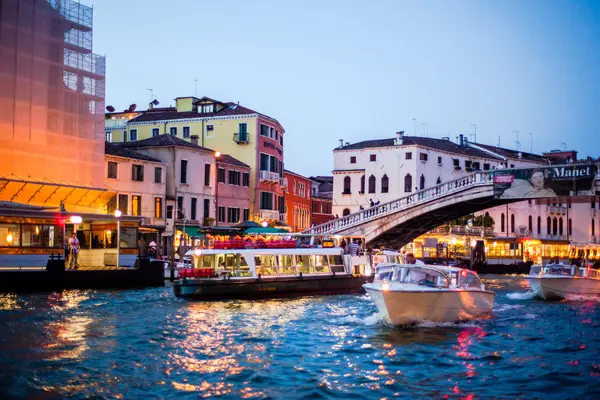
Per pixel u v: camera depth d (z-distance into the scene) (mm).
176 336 20016
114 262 34438
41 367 15883
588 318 25297
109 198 41531
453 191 44844
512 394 14328
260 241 30609
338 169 69188
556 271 32500
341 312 25531
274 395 14023
